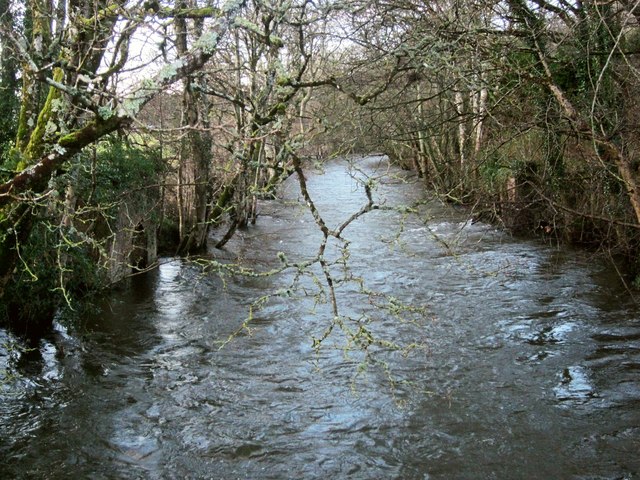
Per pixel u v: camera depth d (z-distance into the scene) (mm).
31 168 5277
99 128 5055
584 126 9766
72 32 7188
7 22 7121
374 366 9750
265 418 8258
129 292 13500
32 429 7852
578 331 10977
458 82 10383
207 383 9266
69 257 10812
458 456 7332
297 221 21844
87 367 9703
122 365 9852
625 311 11852
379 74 12945
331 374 9516
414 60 8297
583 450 7355
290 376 9477
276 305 12719
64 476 6945
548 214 16203
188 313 12336
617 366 9523
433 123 12469
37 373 9344
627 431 7707
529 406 8414
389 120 12094
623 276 13828
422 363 9852
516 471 7008
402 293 13406
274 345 10688
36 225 9523
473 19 10711
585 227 16156
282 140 4469
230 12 4566
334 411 8422
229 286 14188
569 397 8633
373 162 37469
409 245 17656
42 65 4934
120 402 8656
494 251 16547
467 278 14320
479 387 9008
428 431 7875
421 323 11578
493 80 10945
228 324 11727
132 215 13469
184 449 7547
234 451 7508
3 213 7590
